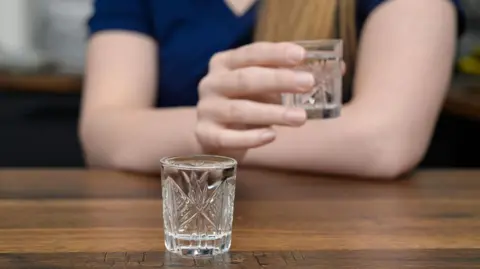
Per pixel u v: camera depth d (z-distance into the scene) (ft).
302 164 3.14
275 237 2.35
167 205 2.23
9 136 6.83
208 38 3.70
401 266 2.13
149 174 3.18
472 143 5.49
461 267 2.13
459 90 5.60
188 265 2.14
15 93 6.81
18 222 2.48
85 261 2.16
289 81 2.67
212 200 2.21
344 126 3.13
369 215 2.58
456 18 3.46
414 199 2.79
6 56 7.69
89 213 2.58
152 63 3.78
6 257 2.19
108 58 3.71
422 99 3.22
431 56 3.29
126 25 3.77
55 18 8.72
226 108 2.81
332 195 2.84
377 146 3.10
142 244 2.29
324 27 3.38
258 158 3.17
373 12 3.39
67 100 6.82
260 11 3.52
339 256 2.20
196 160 2.29
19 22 9.29
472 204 2.72
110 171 3.22
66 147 6.86
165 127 3.20
